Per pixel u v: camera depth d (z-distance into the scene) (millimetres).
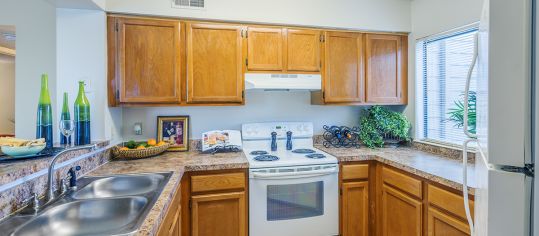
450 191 1620
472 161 2002
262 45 2326
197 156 2246
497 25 677
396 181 2084
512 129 657
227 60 2264
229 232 2025
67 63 1931
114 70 2057
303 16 2393
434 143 2438
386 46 2625
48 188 1213
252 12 2289
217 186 1994
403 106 2768
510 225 664
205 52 2221
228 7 2246
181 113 2541
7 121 4875
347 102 2529
